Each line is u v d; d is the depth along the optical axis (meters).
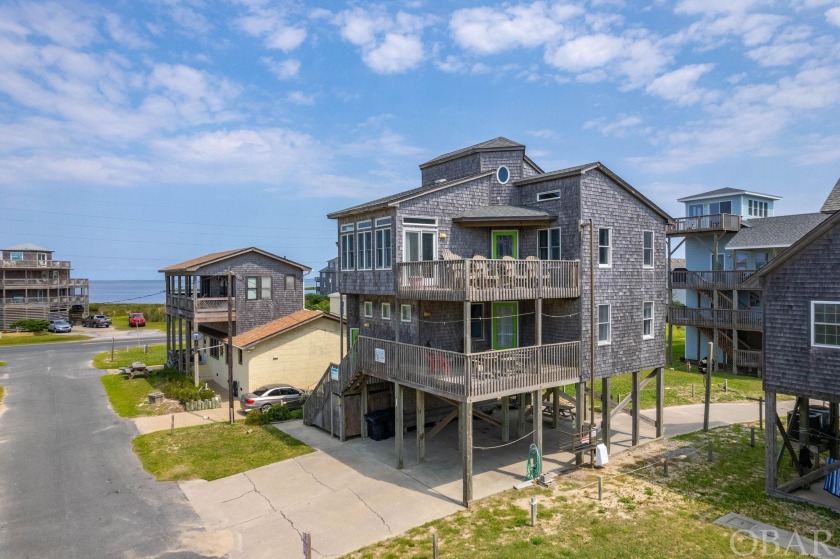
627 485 15.16
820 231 12.91
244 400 23.91
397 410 16.86
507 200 19.98
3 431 21.19
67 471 16.77
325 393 20.95
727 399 26.05
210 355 32.94
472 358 14.25
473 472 16.42
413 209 17.83
